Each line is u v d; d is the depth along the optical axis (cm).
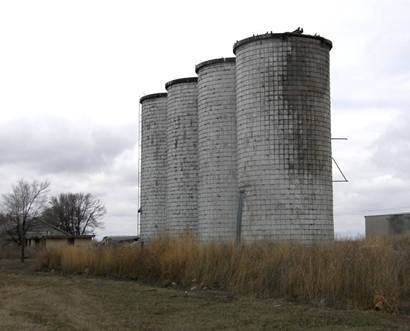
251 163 3188
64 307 1814
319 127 3175
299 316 1491
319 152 3156
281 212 3080
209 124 3684
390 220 5888
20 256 5784
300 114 3131
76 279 2878
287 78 3147
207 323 1455
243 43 3288
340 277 1711
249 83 3234
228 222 3553
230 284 2073
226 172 3600
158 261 2625
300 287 1800
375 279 1641
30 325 1466
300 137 3117
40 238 7831
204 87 3741
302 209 3078
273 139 3127
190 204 4028
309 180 3106
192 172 4050
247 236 3134
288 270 1886
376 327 1336
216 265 2238
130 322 1494
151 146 4659
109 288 2373
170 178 4144
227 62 3666
